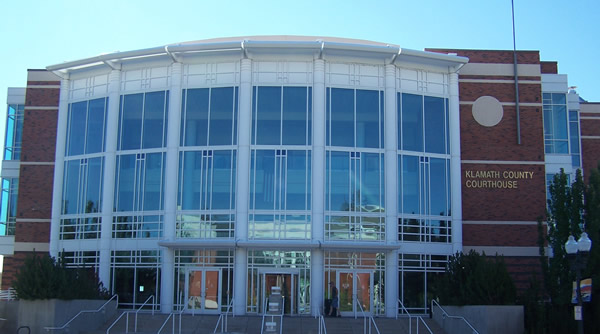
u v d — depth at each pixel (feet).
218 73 120.47
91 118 125.80
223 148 117.39
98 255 119.85
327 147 116.98
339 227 115.14
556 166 132.67
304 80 119.24
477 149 126.00
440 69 124.57
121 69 124.57
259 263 114.01
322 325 101.65
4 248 139.03
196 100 119.96
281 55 119.65
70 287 92.99
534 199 125.18
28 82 135.54
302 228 114.73
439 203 120.37
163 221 117.39
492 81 128.77
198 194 116.88
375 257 115.44
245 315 111.14
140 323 101.71
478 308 90.33
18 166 142.72
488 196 124.67
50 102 134.62
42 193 131.23
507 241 123.34
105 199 120.37
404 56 120.26
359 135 118.42
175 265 115.75
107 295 109.91
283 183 115.85
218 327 100.42
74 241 122.11
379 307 114.11
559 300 89.61
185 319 104.22
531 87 129.29
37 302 89.25
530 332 87.04
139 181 119.96
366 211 116.26
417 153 120.37
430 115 122.62
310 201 115.44
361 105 119.55
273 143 116.98
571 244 73.05
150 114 121.80
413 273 116.67
